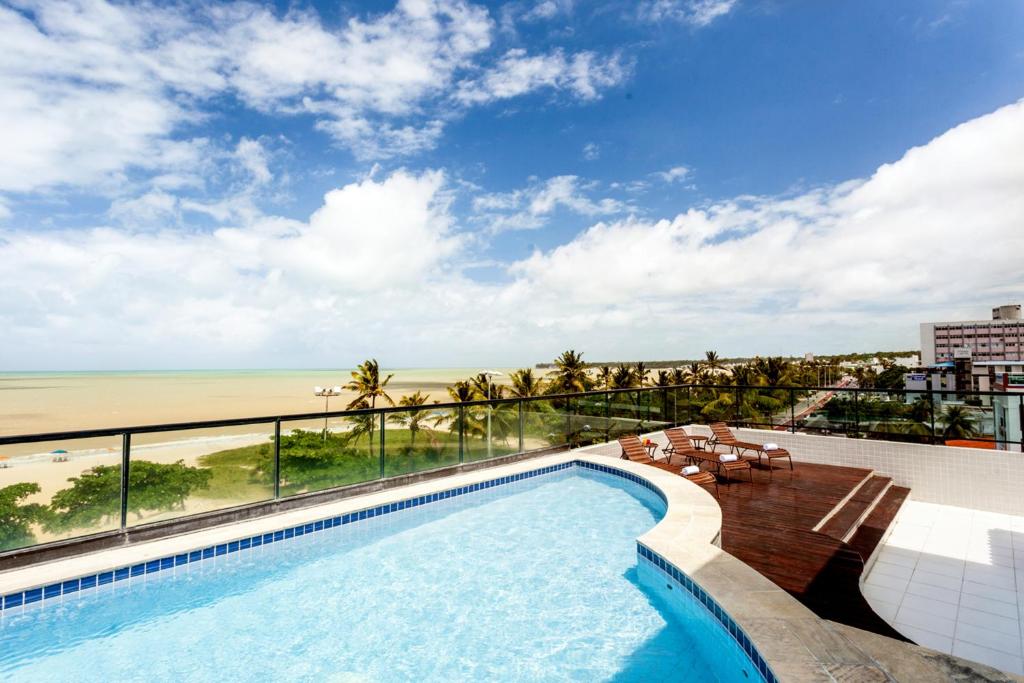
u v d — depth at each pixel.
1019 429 7.35
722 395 10.98
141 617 4.25
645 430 10.75
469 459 8.15
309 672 3.48
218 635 3.97
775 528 5.62
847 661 2.82
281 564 5.28
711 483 7.59
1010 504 7.15
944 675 2.67
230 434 5.68
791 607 3.52
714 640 3.67
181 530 5.28
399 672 3.47
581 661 3.58
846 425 9.00
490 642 3.84
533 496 7.60
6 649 3.79
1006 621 4.32
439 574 5.03
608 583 4.80
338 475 6.59
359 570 5.13
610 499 7.45
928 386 46.09
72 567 4.41
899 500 7.39
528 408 9.08
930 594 4.84
